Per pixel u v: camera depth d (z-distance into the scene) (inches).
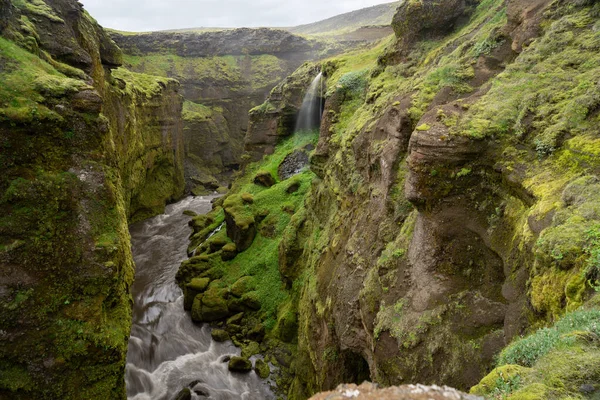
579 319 155.9
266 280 904.9
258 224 1075.9
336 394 106.3
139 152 1519.4
